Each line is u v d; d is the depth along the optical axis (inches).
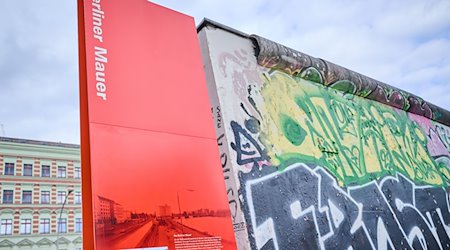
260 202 139.9
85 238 95.7
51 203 1278.3
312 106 194.5
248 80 167.8
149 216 104.6
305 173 166.6
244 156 145.0
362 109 233.3
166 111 127.3
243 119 154.2
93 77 114.3
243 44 176.4
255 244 129.0
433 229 223.3
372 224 184.1
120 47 127.1
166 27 147.5
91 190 97.8
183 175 119.3
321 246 152.3
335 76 214.8
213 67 155.5
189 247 109.0
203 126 135.2
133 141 112.9
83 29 125.1
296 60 191.2
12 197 1211.9
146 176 110.0
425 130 289.0
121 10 135.5
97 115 109.1
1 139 1227.9
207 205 120.1
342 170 187.8
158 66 134.7
